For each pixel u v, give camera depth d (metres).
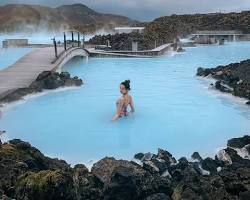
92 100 17.78
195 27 66.50
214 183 8.47
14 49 37.19
